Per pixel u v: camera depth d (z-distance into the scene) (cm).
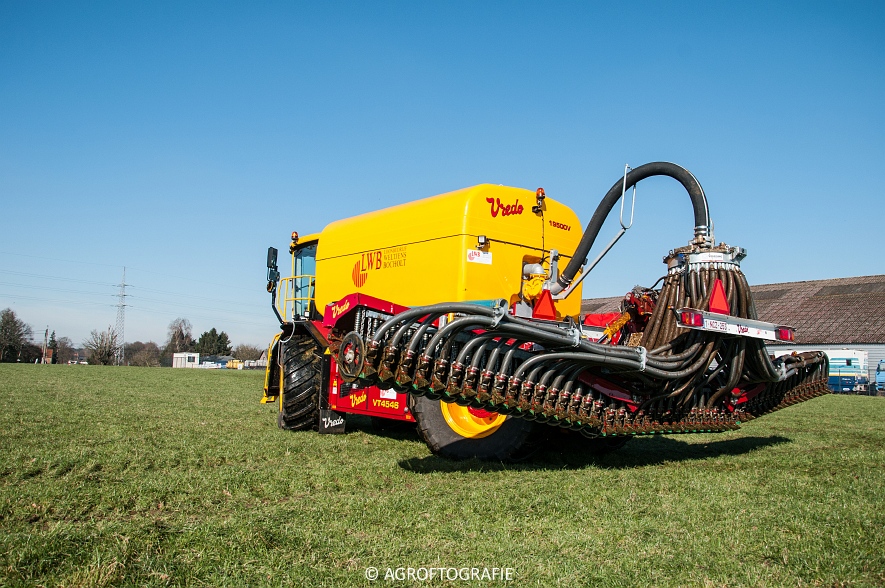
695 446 794
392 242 797
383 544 365
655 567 336
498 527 402
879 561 346
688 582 318
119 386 1591
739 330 597
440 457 630
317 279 941
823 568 336
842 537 383
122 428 791
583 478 541
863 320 3897
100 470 547
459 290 692
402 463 600
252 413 1035
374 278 820
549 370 537
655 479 543
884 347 3672
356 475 546
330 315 621
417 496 470
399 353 507
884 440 861
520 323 516
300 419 830
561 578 320
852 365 3466
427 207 750
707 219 625
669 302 621
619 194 688
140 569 321
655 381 586
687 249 625
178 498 460
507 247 727
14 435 713
